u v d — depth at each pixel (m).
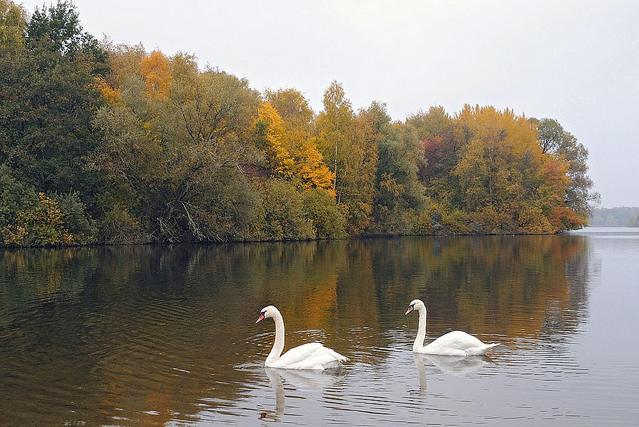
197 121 58.72
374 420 11.58
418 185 85.56
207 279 31.94
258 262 41.72
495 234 91.62
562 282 32.38
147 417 11.60
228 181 58.44
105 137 54.34
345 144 79.19
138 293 26.83
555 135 106.12
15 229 50.12
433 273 36.06
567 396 13.12
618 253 54.56
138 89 59.94
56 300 24.83
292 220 68.19
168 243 59.69
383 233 84.44
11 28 55.66
